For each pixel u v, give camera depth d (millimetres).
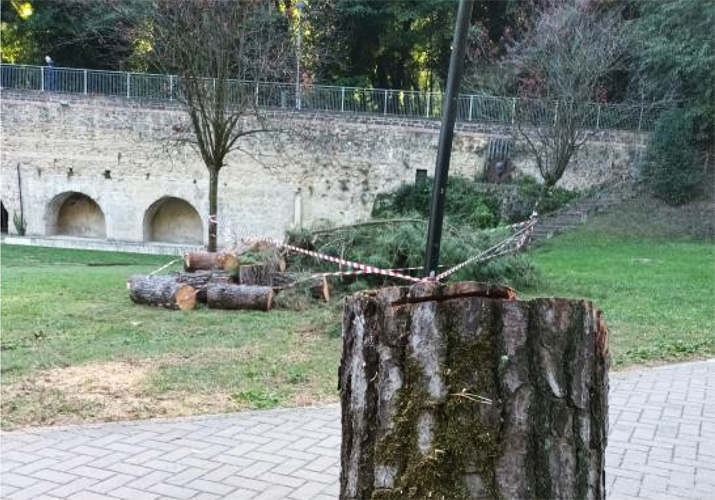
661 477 4391
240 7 15203
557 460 2057
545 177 21328
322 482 4254
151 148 26531
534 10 24234
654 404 5992
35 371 6801
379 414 2141
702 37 22844
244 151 23547
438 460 2031
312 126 25344
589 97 20984
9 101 27297
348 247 11758
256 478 4305
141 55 20469
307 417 5504
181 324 9359
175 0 14047
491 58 25703
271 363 7250
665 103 23875
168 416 5512
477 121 24641
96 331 8805
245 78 18297
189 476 4324
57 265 19859
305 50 23078
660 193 23031
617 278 13594
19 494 4039
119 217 27141
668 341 8484
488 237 12523
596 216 22453
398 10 28781
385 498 2062
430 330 2113
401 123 24906
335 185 25469
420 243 11312
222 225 26125
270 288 10555
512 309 2100
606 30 20047
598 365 2172
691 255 17062
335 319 9188
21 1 30953
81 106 26859
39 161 27453
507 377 2074
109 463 4520
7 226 29125
